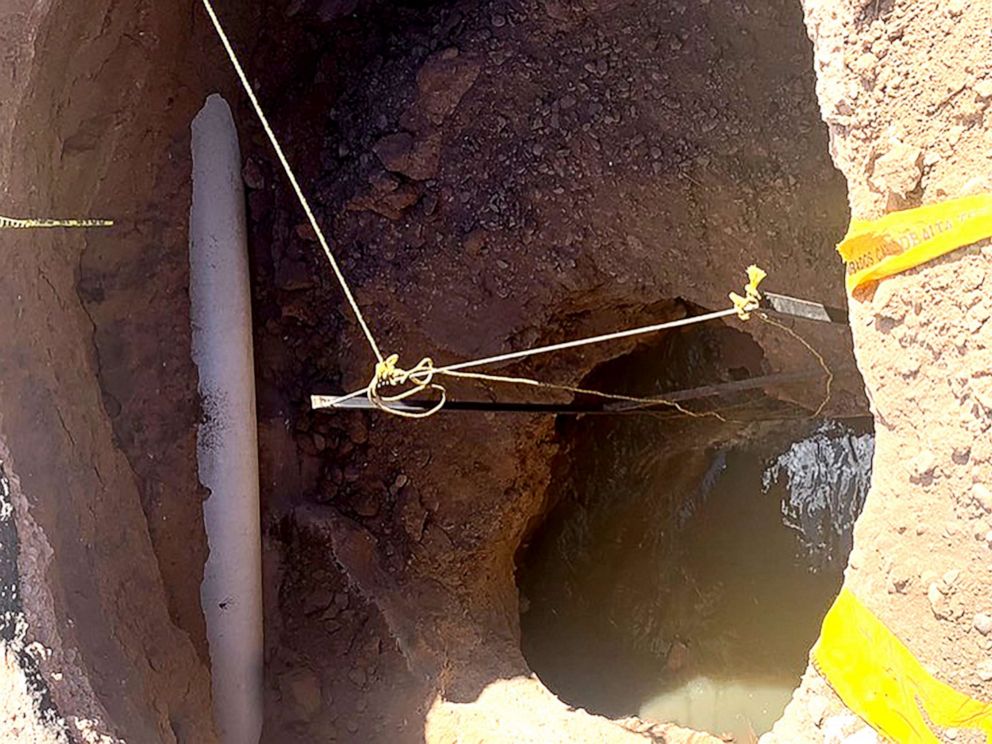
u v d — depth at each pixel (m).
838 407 3.23
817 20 1.68
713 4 2.98
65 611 2.01
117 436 2.58
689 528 4.41
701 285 3.17
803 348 3.13
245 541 2.84
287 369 3.27
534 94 3.17
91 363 2.51
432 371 2.15
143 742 2.03
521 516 3.56
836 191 2.92
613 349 3.57
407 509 3.29
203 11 2.90
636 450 4.12
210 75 2.98
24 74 2.03
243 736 2.76
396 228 3.27
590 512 4.05
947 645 1.61
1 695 1.88
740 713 3.89
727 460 4.43
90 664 2.02
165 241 2.81
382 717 2.83
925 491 1.62
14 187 2.04
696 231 3.11
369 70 3.29
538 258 3.24
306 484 3.26
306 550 3.10
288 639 2.97
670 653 4.06
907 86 1.58
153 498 2.64
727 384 3.15
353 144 3.28
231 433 2.86
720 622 4.23
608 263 3.24
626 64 3.10
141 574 2.40
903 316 1.62
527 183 3.21
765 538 4.36
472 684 2.95
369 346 3.28
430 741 2.73
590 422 3.91
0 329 2.02
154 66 2.70
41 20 2.05
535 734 2.70
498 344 3.32
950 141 1.54
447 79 3.18
